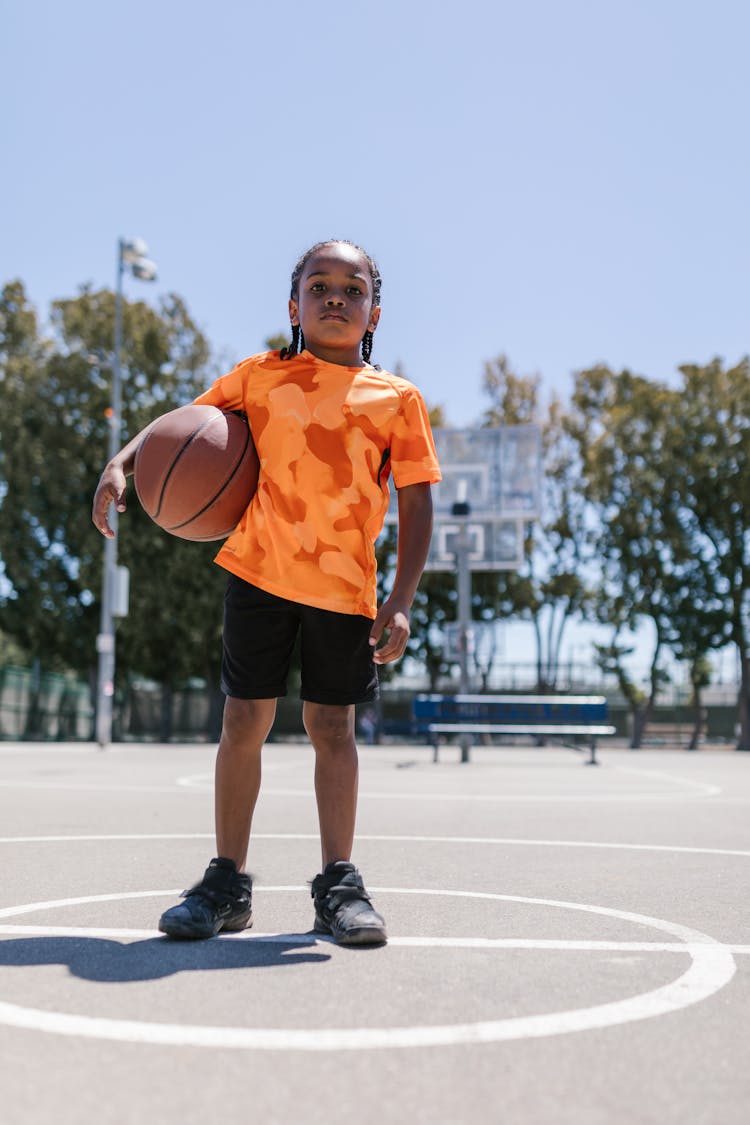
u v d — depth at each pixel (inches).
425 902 140.4
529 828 247.6
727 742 1507.1
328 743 124.9
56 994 88.5
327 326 129.8
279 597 123.3
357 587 125.2
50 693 1283.2
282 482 125.4
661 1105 65.2
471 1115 62.8
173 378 1369.3
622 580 1417.3
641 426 1411.2
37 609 1246.3
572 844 212.7
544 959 105.0
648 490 1393.9
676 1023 82.6
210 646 1298.0
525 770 571.2
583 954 107.7
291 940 113.7
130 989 90.6
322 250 132.3
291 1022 81.0
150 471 126.6
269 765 562.9
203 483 125.7
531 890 152.5
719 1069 72.1
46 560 1268.5
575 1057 73.9
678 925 126.0
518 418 1512.1
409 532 128.8
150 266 930.7
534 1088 67.6
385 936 111.0
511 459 893.2
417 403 131.8
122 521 1268.5
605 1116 63.2
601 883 160.6
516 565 902.4
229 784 124.5
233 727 124.6
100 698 834.8
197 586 1273.4
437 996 89.7
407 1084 67.8
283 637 124.9
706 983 95.6
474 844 210.4
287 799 327.6
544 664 1498.5
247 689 124.0
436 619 1481.3
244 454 128.3
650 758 821.9
